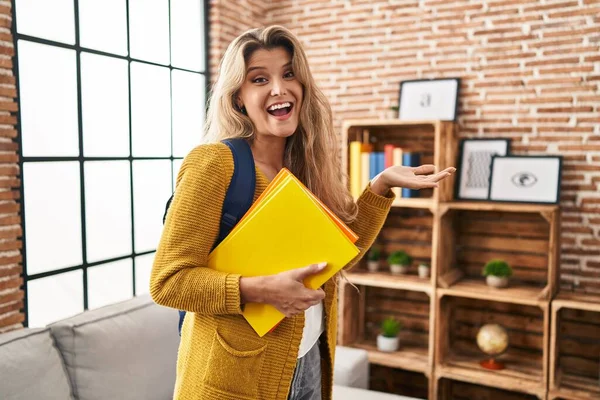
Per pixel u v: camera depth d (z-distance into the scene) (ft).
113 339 6.74
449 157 10.83
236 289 3.23
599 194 10.09
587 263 10.28
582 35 10.09
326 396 4.25
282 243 3.40
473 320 11.53
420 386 12.08
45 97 8.18
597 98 10.02
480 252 11.41
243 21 12.59
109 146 9.43
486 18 10.91
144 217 10.27
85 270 8.96
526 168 10.52
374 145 12.16
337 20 12.48
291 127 3.70
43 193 8.19
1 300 7.38
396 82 11.89
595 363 10.37
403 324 12.26
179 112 11.18
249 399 3.52
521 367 10.64
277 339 3.56
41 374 5.90
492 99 10.94
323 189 4.12
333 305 4.07
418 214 11.93
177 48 11.07
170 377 7.20
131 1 9.84
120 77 9.62
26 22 7.83
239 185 3.55
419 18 11.57
